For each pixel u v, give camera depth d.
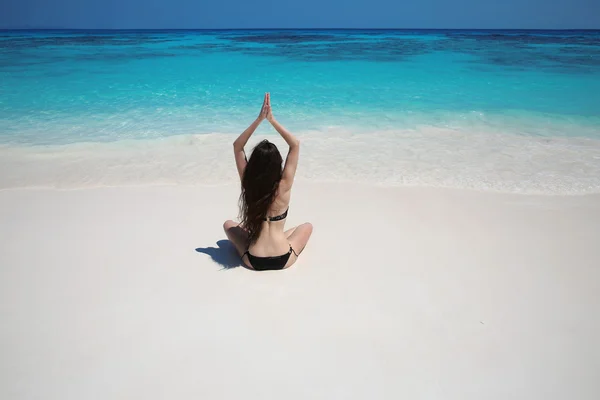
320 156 6.76
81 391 2.47
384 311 3.22
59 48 27.36
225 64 17.81
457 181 5.81
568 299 3.40
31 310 3.14
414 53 23.47
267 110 3.41
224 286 3.49
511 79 13.91
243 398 2.46
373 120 8.93
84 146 7.15
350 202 5.15
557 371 2.69
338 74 14.99
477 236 4.39
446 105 10.31
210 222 4.63
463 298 3.39
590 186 5.63
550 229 4.55
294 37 48.91
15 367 2.62
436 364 2.73
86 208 4.91
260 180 3.34
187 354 2.77
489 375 2.65
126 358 2.72
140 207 4.96
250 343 2.87
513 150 7.07
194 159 6.61
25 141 7.43
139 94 11.40
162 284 3.50
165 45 31.23
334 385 2.56
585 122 8.78
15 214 4.71
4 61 18.48
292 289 3.47
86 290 3.40
